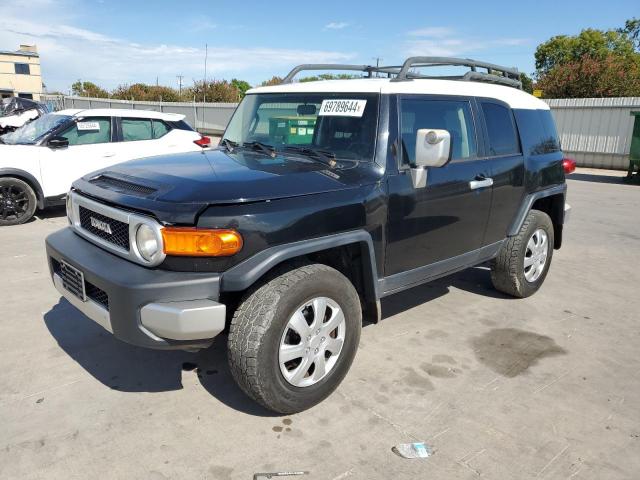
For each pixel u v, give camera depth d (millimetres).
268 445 2725
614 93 24125
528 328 4336
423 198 3551
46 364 3471
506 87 4848
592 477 2562
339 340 3070
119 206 2840
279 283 2764
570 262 6332
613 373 3617
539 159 4777
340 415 3014
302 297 2799
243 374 2730
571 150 17547
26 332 3914
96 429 2809
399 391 3289
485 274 5754
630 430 2955
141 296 2570
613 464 2660
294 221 2797
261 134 3979
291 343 2912
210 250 2576
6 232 6906
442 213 3740
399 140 3441
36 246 6234
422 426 2934
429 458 2658
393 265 3502
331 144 3523
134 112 8578
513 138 4551
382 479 2504
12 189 7324
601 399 3275
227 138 4262
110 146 8117
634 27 40875
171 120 9055
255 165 3238
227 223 2605
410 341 4020
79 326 4043
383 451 2707
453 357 3779
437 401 3191
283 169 3137
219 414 2986
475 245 4246
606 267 6152
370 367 3588
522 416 3061
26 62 64375
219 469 2537
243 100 4352
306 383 2951
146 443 2709
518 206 4617
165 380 3338
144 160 3543
